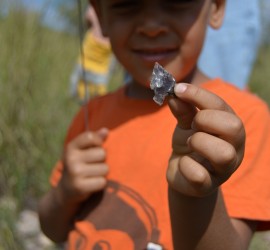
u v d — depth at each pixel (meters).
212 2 0.41
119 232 0.36
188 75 0.39
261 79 1.52
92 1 0.43
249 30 0.58
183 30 0.37
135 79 0.39
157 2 0.37
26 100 0.82
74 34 1.07
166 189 0.35
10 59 0.83
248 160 0.34
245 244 0.32
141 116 0.39
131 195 0.36
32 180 0.80
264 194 0.33
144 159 0.37
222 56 0.57
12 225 0.68
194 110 0.27
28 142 0.80
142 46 0.37
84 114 0.45
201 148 0.26
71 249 0.38
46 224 0.42
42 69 0.88
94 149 0.39
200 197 0.28
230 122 0.26
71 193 0.39
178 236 0.29
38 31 0.87
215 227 0.29
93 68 0.87
